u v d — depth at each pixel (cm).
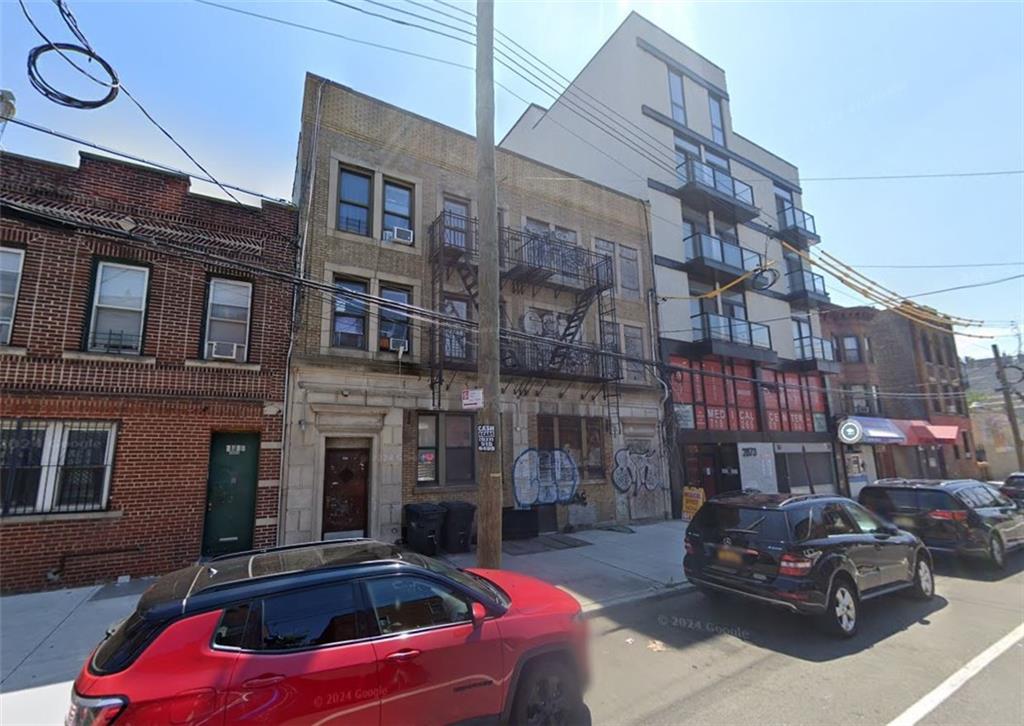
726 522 669
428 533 976
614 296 1582
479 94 720
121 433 822
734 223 2128
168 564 824
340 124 1155
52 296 809
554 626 379
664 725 393
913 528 957
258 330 966
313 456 987
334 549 389
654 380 1611
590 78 2038
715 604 718
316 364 1011
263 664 273
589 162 2012
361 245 1130
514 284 1346
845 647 552
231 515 910
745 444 1848
